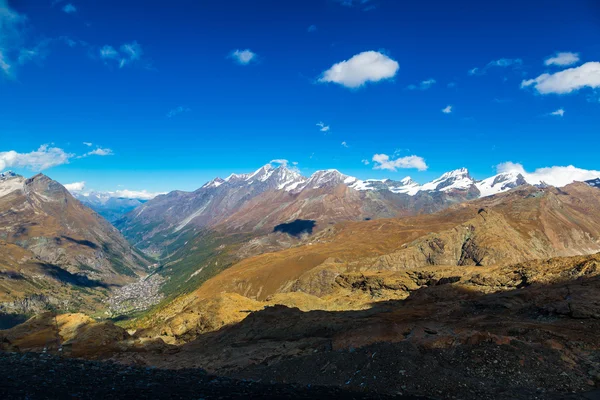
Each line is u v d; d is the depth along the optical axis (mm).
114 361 63812
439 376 32750
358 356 38312
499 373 33500
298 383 37031
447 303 86375
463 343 38156
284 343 65312
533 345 39562
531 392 30688
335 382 35406
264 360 52656
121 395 26984
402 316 78000
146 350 74312
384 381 33281
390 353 36750
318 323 77375
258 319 86000
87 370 37625
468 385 31547
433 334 43625
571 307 54375
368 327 51750
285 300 113938
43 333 77875
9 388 25406
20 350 70438
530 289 78438
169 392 29594
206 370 52781
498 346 36781
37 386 26891
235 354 62312
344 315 86188
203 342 81188
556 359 35875
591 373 33438
